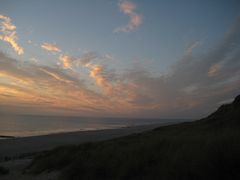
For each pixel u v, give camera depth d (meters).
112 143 18.27
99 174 8.77
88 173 8.84
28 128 109.44
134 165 8.31
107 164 9.18
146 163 8.41
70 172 9.29
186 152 7.77
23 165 17.39
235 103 25.55
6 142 45.81
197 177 6.45
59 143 43.38
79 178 8.86
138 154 9.48
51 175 11.10
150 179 7.34
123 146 13.99
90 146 18.25
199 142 9.06
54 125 138.62
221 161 6.46
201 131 18.45
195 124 26.55
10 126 117.50
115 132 67.50
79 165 9.48
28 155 27.53
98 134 62.09
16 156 28.17
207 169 6.38
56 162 13.20
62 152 16.70
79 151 15.91
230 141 7.32
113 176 8.47
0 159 26.38
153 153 9.29
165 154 8.79
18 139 51.12
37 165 14.19
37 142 45.31
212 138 8.91
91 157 11.43
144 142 12.85
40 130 97.12
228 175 6.18
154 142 11.36
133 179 7.80
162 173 7.29
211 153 6.82
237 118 18.91
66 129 104.38
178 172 6.84
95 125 144.62
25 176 12.13
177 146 9.64
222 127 17.91
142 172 8.02
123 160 9.17
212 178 6.26
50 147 37.84
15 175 12.82
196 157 6.95
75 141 46.44
